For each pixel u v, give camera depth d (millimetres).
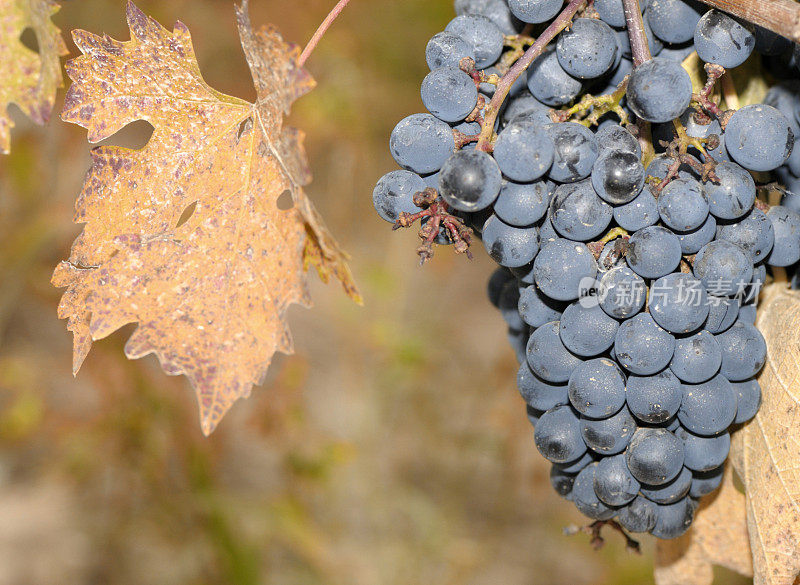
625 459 481
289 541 1091
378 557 1138
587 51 469
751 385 489
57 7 467
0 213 1035
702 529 542
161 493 1054
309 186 1360
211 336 495
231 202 495
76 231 1060
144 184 493
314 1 1132
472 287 1503
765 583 494
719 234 475
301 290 492
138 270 494
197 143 495
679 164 464
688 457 482
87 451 1063
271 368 1229
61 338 1207
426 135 465
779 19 455
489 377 1305
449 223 465
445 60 476
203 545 1053
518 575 1181
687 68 486
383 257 1376
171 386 1038
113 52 486
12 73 464
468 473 1250
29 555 1119
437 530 1178
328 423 1250
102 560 1098
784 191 486
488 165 453
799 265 498
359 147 1232
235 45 1151
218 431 1112
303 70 466
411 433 1270
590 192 462
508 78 464
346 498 1177
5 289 1049
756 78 500
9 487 1181
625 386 474
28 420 1115
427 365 1308
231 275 496
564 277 464
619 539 1178
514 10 473
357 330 1287
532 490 1228
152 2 1073
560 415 487
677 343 471
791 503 489
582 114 480
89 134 486
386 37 1154
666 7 477
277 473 1169
